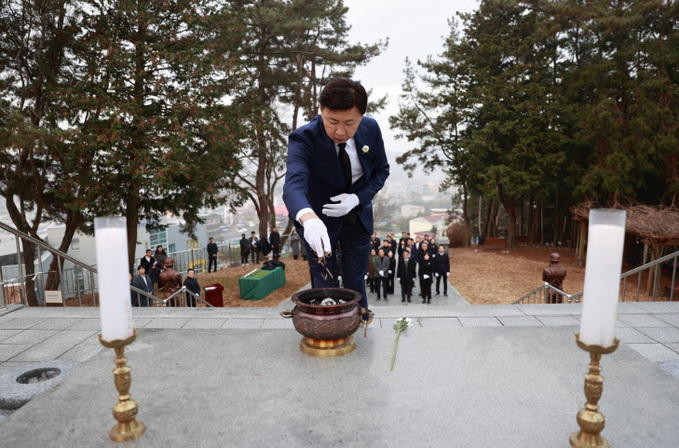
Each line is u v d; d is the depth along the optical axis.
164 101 14.40
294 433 1.70
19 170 14.31
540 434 1.66
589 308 1.47
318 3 21.44
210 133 14.35
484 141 24.33
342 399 1.95
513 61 26.23
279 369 2.28
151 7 14.07
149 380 2.17
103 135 12.17
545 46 26.42
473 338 2.68
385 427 1.73
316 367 2.29
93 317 4.38
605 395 1.94
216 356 2.46
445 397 1.95
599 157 21.41
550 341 2.61
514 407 1.86
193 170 13.77
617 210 1.41
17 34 14.34
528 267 21.58
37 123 14.25
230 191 18.75
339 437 1.66
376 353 2.46
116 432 1.67
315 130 2.47
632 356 2.37
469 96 25.69
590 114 20.38
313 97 26.28
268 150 24.23
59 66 14.90
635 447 1.56
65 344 3.61
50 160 13.36
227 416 1.82
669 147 18.55
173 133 13.39
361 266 2.93
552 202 32.22
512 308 4.39
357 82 2.32
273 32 21.06
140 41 13.61
